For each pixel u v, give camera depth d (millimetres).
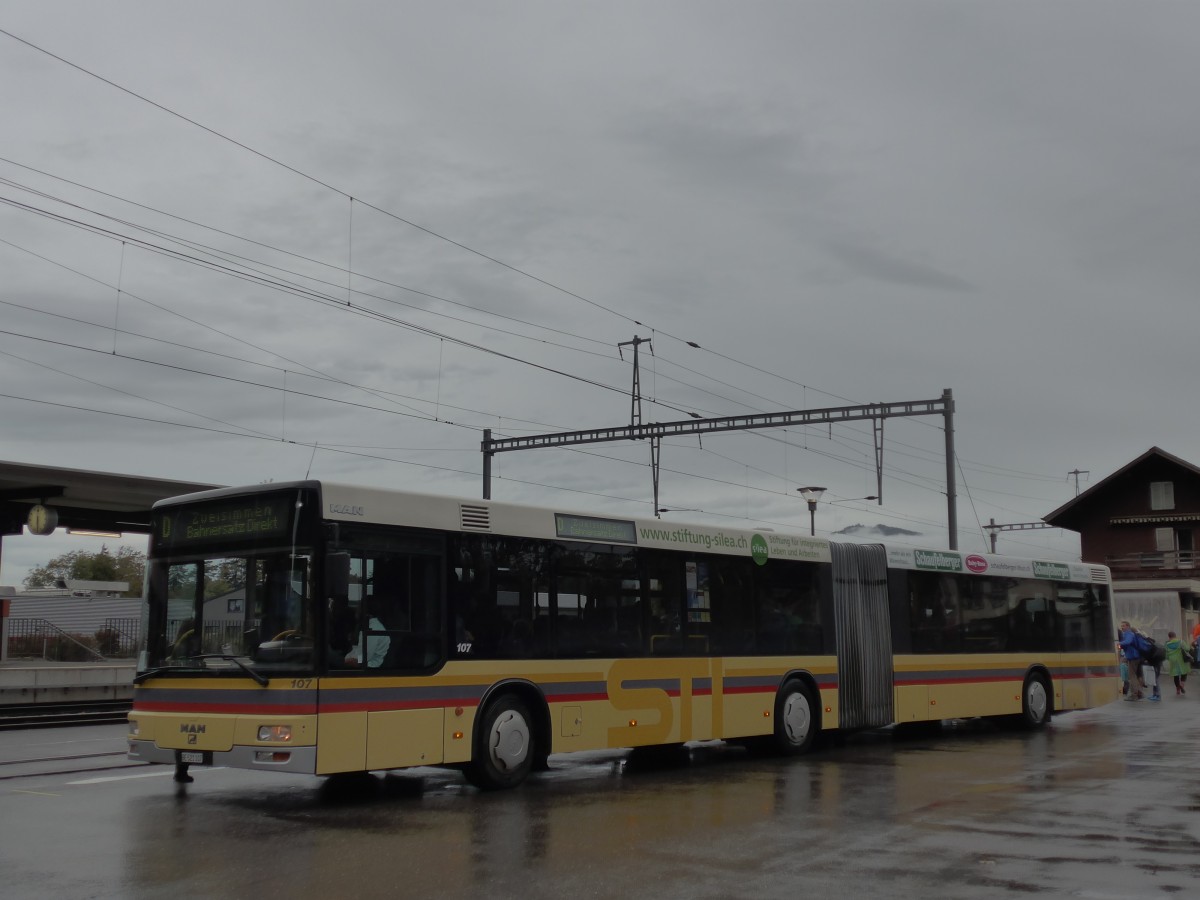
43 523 28031
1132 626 30516
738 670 15883
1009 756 16500
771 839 9727
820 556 17625
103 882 8070
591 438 29562
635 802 11867
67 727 21219
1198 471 60250
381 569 11867
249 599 11656
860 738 19672
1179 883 8148
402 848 9320
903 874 8383
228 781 13445
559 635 13609
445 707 12227
